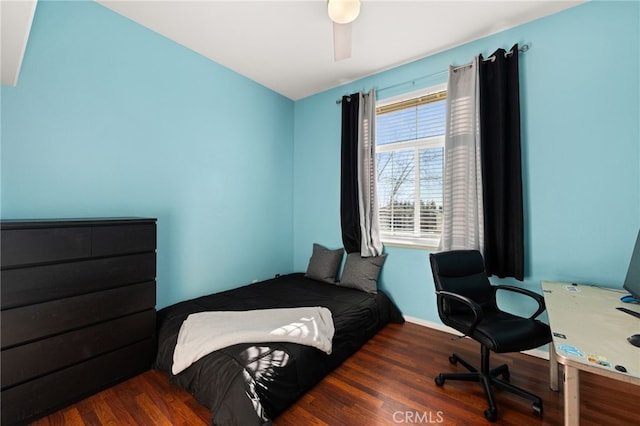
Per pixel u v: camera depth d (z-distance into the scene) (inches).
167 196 97.3
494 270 91.9
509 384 66.9
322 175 143.3
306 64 114.1
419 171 114.5
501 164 88.2
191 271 105.1
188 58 102.5
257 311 88.9
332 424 58.7
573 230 81.4
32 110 68.5
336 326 84.2
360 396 67.5
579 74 79.5
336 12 64.9
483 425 58.5
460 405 64.5
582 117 79.4
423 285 110.3
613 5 74.8
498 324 67.9
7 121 65.1
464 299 66.8
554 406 64.0
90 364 66.4
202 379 62.0
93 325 67.1
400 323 112.3
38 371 58.6
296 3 79.0
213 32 93.0
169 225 98.0
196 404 64.9
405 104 115.8
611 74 75.4
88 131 78.0
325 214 142.3
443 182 102.1
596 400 65.9
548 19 83.7
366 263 118.3
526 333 62.9
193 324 79.0
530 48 86.7
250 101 128.2
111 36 82.0
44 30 69.9
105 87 81.2
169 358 73.4
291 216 154.9
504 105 88.4
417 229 115.0
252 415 52.0
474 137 93.7
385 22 86.9
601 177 77.2
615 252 75.7
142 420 59.9
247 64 114.3
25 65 67.3
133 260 74.1
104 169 81.4
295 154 154.9
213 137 112.3
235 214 122.2
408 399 66.6
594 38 77.4
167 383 72.6
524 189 88.3
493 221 91.5
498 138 89.1
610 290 72.2
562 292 70.5
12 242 55.3
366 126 123.9
